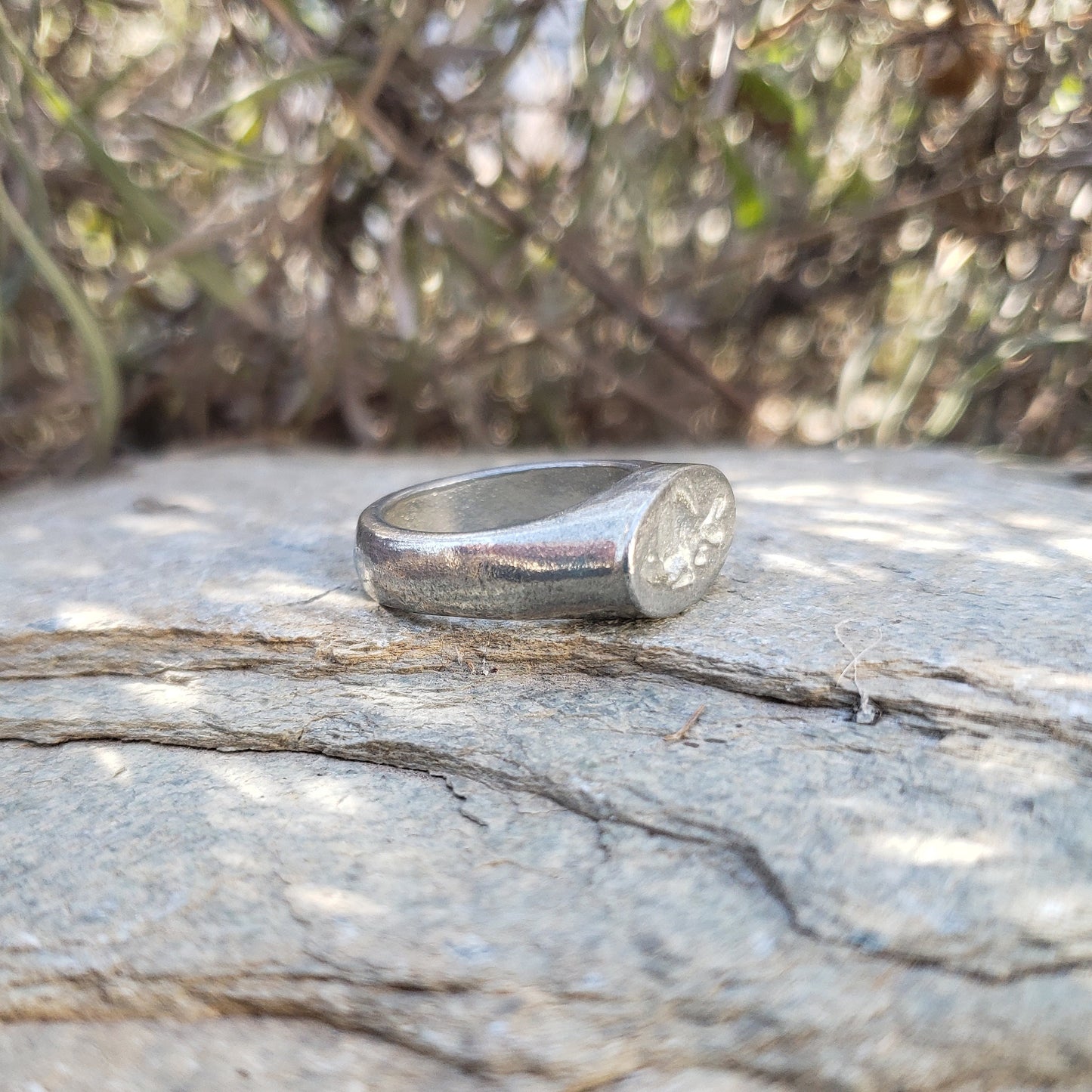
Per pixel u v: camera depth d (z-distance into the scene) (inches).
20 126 4.2
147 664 2.7
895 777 2.1
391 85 4.5
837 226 4.9
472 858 2.0
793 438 5.6
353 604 2.8
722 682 2.4
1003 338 4.6
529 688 2.5
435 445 5.7
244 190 4.9
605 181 5.1
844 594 2.7
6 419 4.9
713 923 1.8
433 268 5.1
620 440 5.7
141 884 2.0
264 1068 1.8
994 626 2.4
